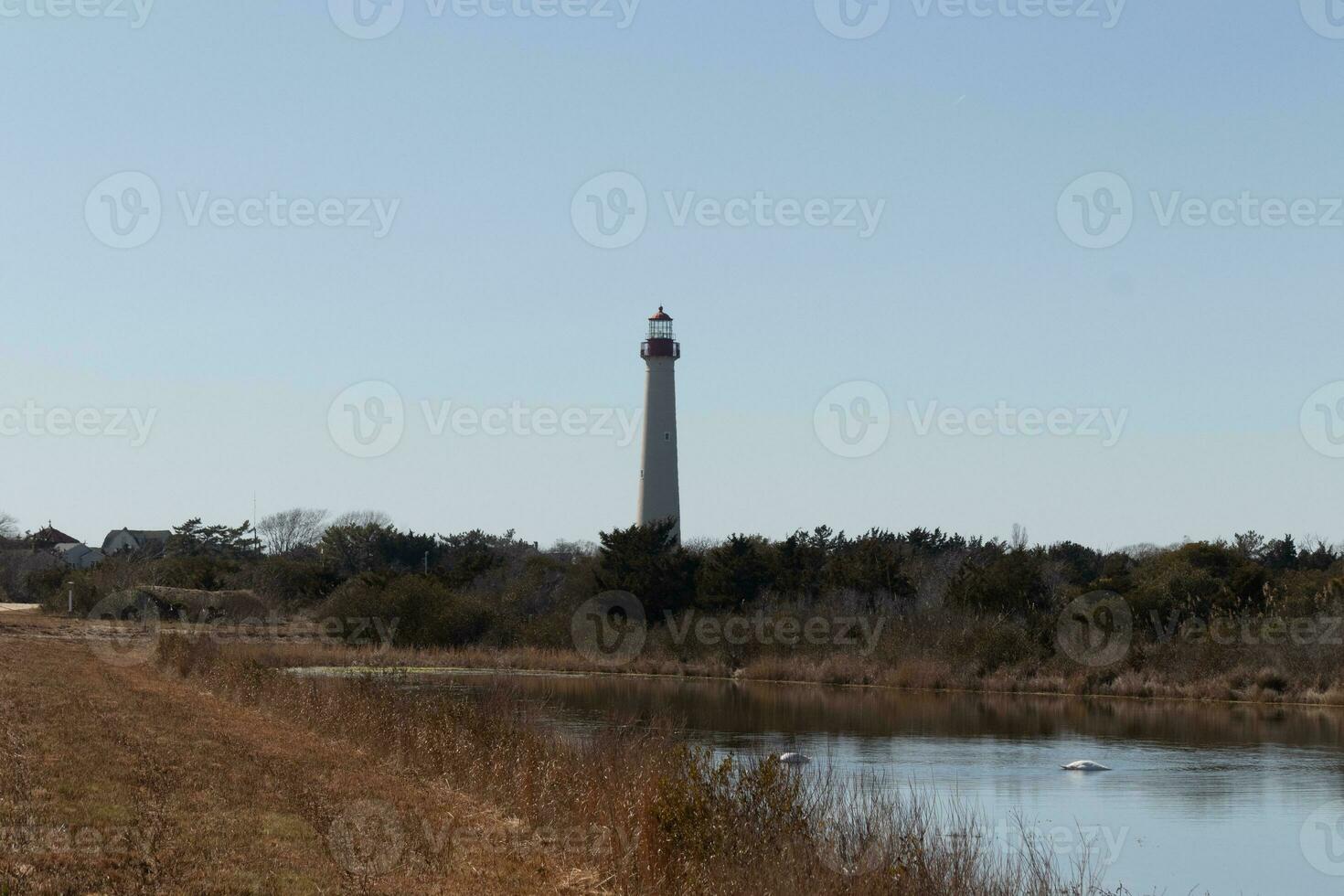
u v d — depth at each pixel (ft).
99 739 74.84
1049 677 178.40
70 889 40.98
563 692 167.73
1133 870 71.46
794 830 52.80
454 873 50.03
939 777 100.63
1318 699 159.53
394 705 88.79
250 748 78.13
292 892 43.75
